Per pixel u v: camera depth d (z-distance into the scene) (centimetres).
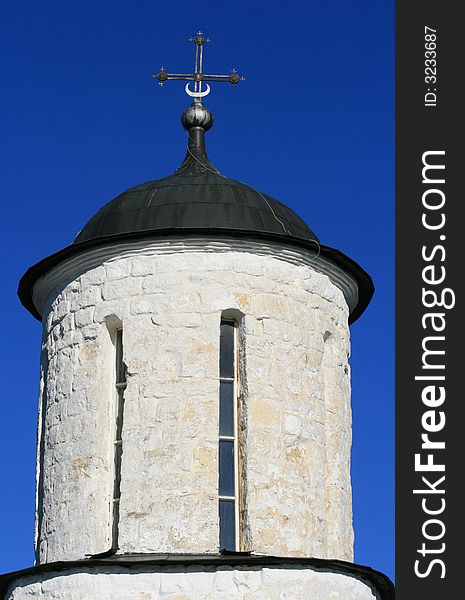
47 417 2031
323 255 2044
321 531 1941
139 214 2022
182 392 1916
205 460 1889
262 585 1794
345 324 2103
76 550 1917
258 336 1961
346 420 2070
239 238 1983
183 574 1788
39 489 2041
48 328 2083
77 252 2025
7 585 1906
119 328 2003
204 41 2308
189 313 1952
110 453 1955
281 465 1922
